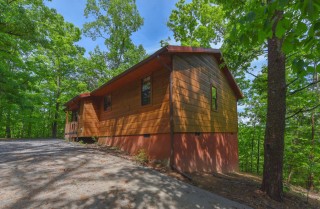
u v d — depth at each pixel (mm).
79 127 13992
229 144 11469
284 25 1811
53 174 5281
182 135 7547
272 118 5668
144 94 9141
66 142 14227
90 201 3787
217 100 10656
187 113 7945
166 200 4211
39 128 28203
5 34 11039
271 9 1762
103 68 24031
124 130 10352
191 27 20547
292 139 12672
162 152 7555
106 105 13047
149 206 3850
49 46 13438
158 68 8273
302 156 11766
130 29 25234
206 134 9133
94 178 5148
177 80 7660
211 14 19062
